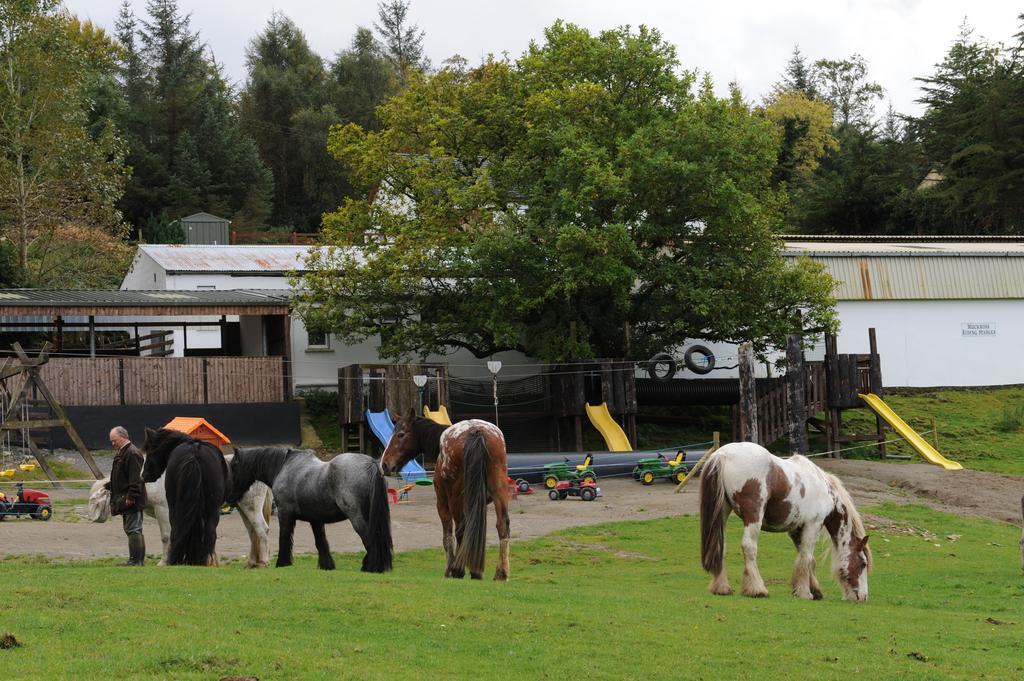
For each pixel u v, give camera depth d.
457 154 43.75
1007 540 27.92
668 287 42.47
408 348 42.00
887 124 105.31
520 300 39.66
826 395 42.41
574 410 39.94
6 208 54.28
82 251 58.44
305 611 12.11
